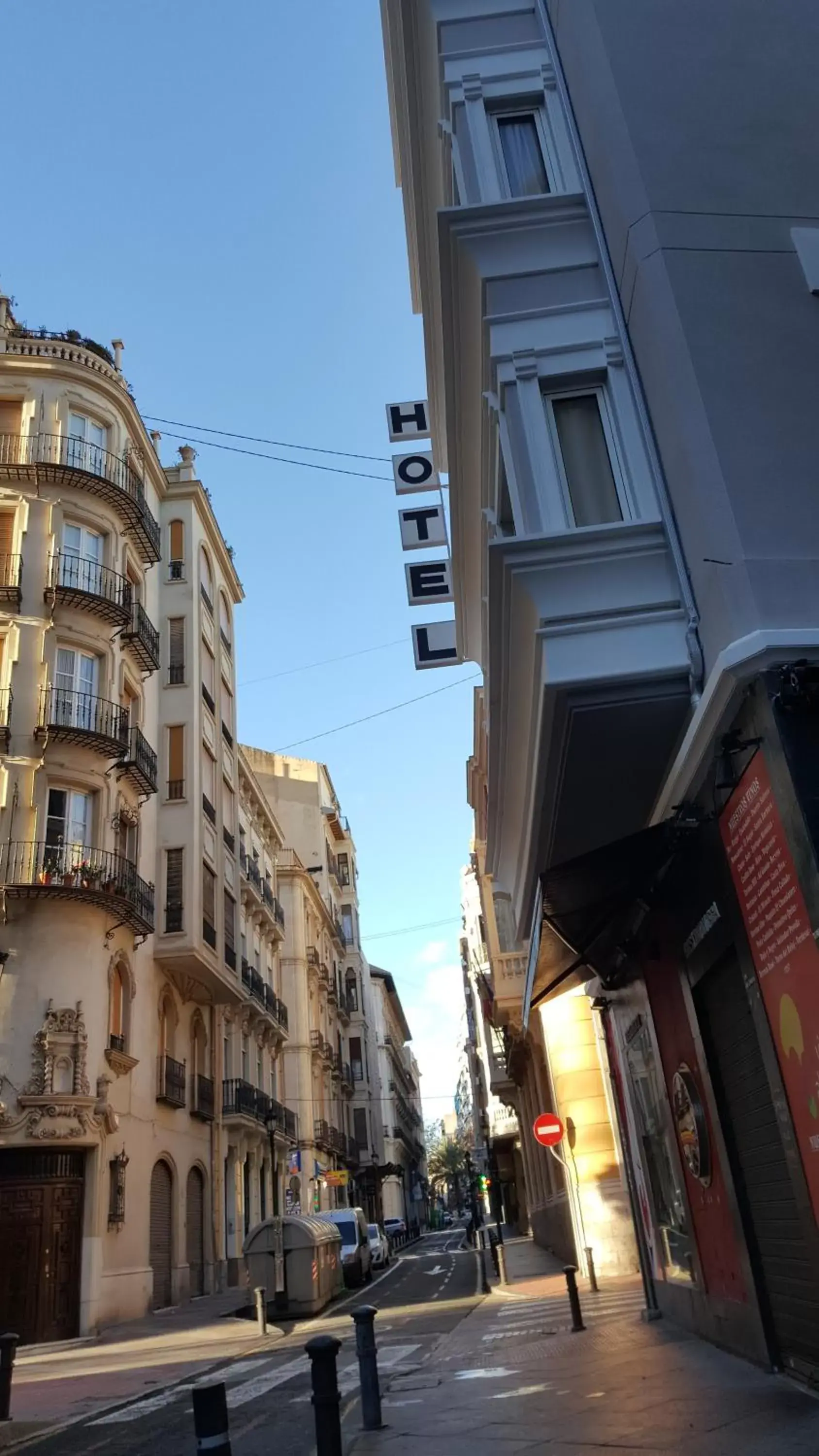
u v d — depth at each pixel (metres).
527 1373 8.97
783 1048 5.90
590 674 6.64
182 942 25.30
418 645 12.94
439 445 13.56
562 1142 19.20
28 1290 18.00
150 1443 8.17
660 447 7.15
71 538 23.44
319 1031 47.41
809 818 5.29
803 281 7.11
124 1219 20.45
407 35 10.56
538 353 7.78
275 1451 7.29
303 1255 20.23
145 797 24.83
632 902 8.80
